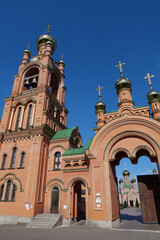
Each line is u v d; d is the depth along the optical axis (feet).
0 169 75.15
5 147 79.71
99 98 93.25
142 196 62.03
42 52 112.68
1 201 68.69
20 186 67.77
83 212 93.66
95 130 79.36
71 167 67.62
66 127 102.78
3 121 86.58
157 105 78.02
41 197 67.41
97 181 56.13
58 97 104.94
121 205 199.52
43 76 91.40
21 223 61.16
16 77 100.12
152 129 55.72
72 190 65.82
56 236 39.88
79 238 37.27
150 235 39.17
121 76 86.17
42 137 74.02
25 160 72.33
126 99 80.38
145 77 85.81
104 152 58.59
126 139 58.49
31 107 87.04
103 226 50.72
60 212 64.54
